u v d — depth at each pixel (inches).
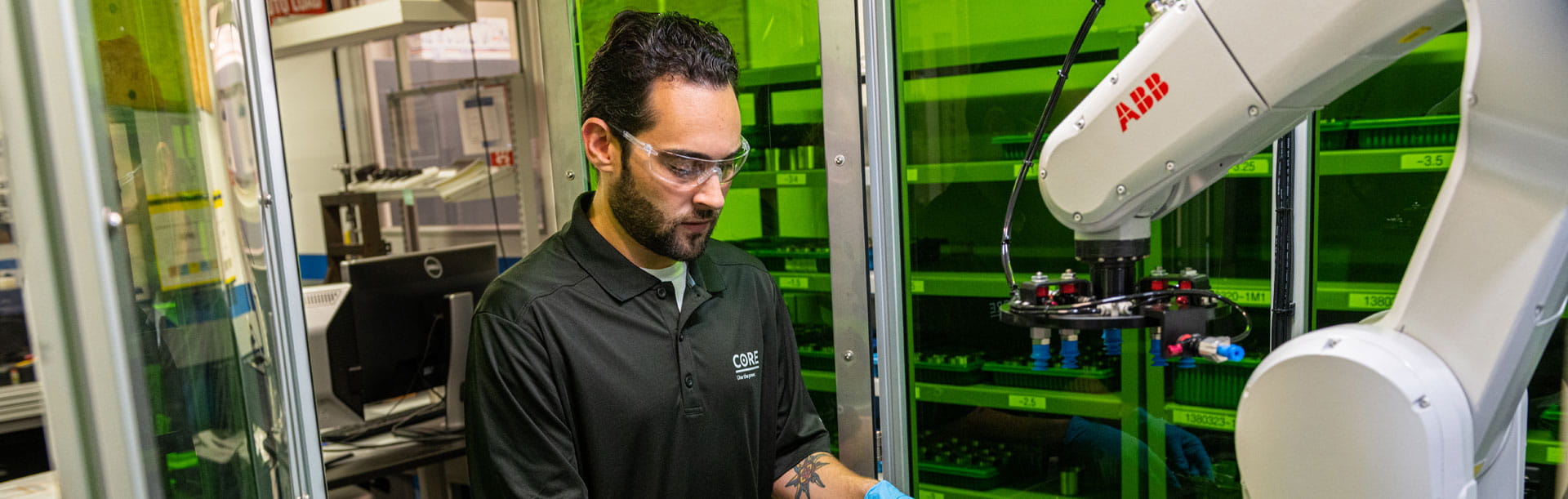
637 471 51.6
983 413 87.9
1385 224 80.2
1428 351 35.2
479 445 49.5
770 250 80.7
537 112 161.6
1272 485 37.8
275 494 38.6
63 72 23.7
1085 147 44.3
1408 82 77.0
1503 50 31.5
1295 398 36.3
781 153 78.7
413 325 103.7
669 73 46.0
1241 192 77.6
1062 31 80.0
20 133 22.9
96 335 24.5
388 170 160.7
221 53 37.4
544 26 75.2
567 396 49.8
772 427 59.3
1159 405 79.4
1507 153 32.4
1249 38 37.9
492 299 49.9
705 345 53.7
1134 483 80.5
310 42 122.6
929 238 84.0
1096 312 44.8
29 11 23.1
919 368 85.4
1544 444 69.7
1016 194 49.5
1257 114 38.6
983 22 82.0
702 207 48.2
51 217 23.6
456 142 188.5
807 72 75.2
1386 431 34.0
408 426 104.9
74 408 24.4
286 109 214.1
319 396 99.1
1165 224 80.0
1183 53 40.0
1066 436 84.9
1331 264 83.1
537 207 155.3
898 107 68.4
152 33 30.1
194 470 30.7
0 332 24.5
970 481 84.7
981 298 86.2
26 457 58.0
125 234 26.5
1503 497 42.9
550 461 48.5
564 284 50.4
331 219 144.2
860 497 54.5
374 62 198.1
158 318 28.6
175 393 29.4
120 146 27.0
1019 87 82.5
